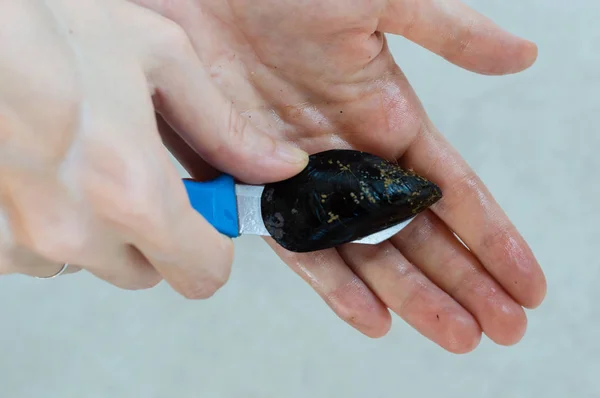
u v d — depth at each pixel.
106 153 0.48
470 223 0.55
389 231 0.53
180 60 0.51
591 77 0.68
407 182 0.52
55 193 0.48
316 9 0.52
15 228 0.49
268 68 0.55
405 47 0.70
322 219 0.52
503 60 0.54
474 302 0.55
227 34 0.55
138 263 0.51
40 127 0.47
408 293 0.55
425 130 0.55
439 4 0.53
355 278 0.56
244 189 0.52
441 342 0.55
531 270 0.55
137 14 0.50
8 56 0.47
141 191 0.48
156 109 0.52
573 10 0.68
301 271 0.56
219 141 0.52
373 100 0.55
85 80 0.48
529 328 0.67
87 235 0.49
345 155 0.53
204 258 0.50
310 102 0.55
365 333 0.56
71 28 0.48
